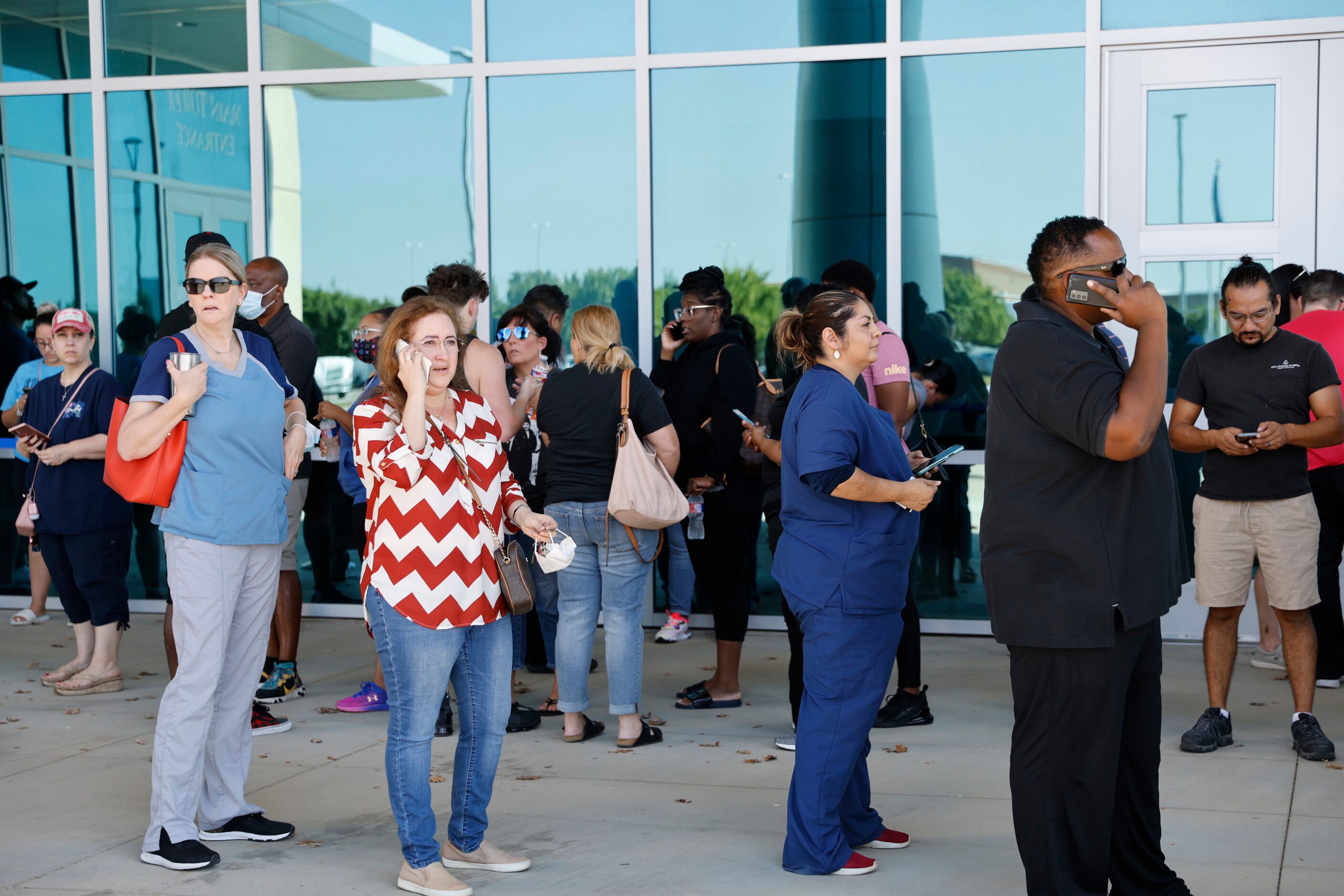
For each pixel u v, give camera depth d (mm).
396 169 7117
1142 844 2963
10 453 7523
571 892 3262
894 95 6484
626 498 4398
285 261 7262
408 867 3289
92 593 5586
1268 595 4473
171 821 3480
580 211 6918
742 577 5258
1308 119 6090
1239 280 4457
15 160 7559
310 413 5309
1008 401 2795
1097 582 2711
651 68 6754
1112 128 6312
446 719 4797
